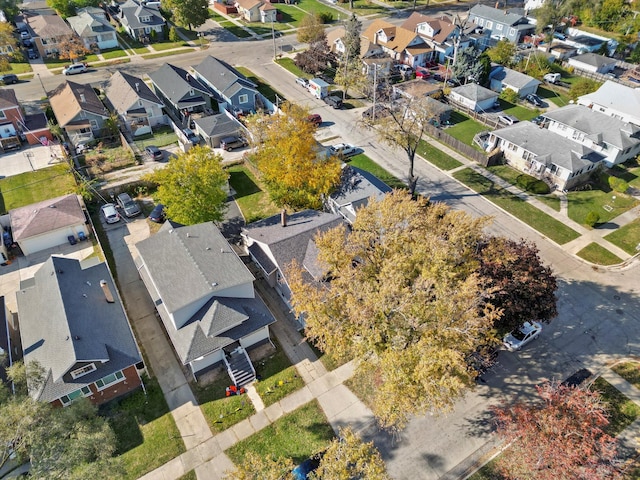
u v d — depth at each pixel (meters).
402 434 29.53
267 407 30.86
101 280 36.47
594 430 24.22
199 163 42.56
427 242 29.97
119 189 50.34
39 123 59.25
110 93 65.12
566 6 84.94
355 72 69.88
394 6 114.00
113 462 21.47
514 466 24.36
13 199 48.81
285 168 44.50
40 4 102.31
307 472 26.58
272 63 83.00
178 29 97.56
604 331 36.56
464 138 62.25
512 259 30.77
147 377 32.41
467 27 93.69
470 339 25.36
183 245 35.78
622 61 85.75
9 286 39.22
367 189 45.47
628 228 46.91
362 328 26.72
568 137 59.00
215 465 27.66
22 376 23.47
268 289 39.72
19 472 26.56
